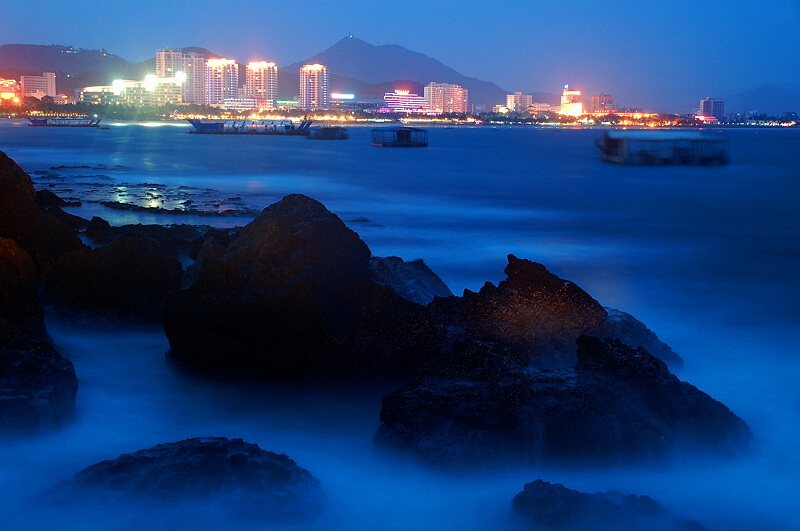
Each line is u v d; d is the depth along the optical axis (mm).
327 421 8914
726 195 52625
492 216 38031
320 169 77312
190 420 8812
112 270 12578
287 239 10789
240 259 10836
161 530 6031
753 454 8367
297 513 6312
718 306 16766
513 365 9055
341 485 7172
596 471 7680
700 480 7656
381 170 77438
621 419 7934
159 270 12844
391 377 10555
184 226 22344
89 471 6605
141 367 10594
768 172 79812
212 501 6344
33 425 7523
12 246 10695
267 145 143500
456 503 6836
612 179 68000
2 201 13477
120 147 120000
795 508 7027
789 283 19844
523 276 11992
